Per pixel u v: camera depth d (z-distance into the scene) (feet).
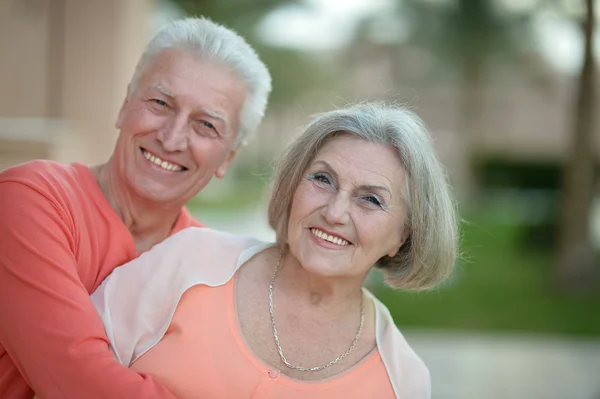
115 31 24.81
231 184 110.11
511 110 88.12
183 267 7.19
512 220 52.85
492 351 23.81
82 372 6.22
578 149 37.99
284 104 121.39
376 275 31.76
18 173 6.81
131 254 7.60
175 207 8.02
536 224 49.24
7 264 6.38
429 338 25.32
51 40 24.54
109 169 7.79
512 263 45.29
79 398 6.22
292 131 7.98
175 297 7.02
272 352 7.03
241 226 52.31
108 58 24.77
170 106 7.50
